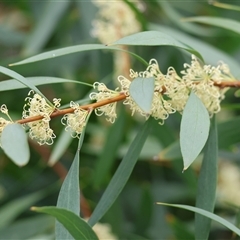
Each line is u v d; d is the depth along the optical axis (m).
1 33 0.90
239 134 0.64
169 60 0.85
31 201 0.78
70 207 0.55
